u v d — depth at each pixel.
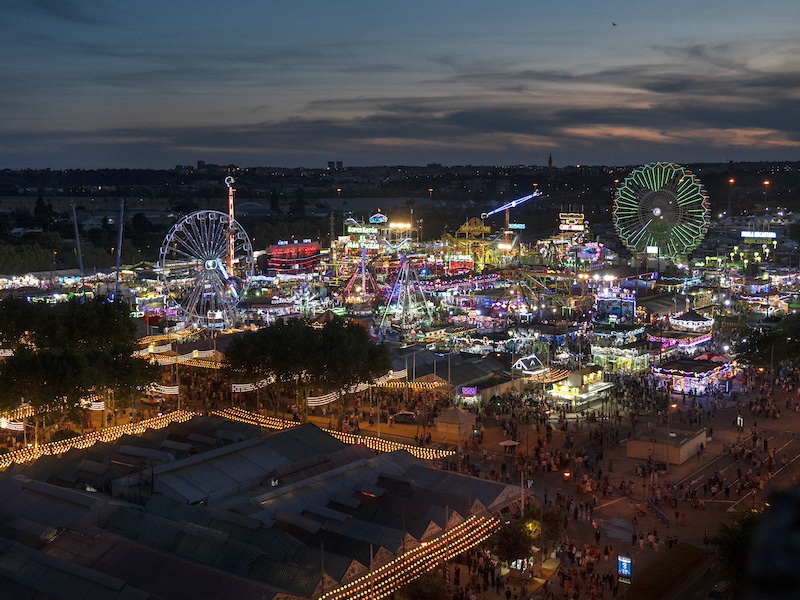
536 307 187.50
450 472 77.69
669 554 70.44
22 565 55.97
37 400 96.38
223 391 128.38
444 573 65.31
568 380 125.75
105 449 84.56
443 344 154.12
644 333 161.25
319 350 111.19
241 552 58.78
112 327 127.75
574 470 95.19
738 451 100.06
